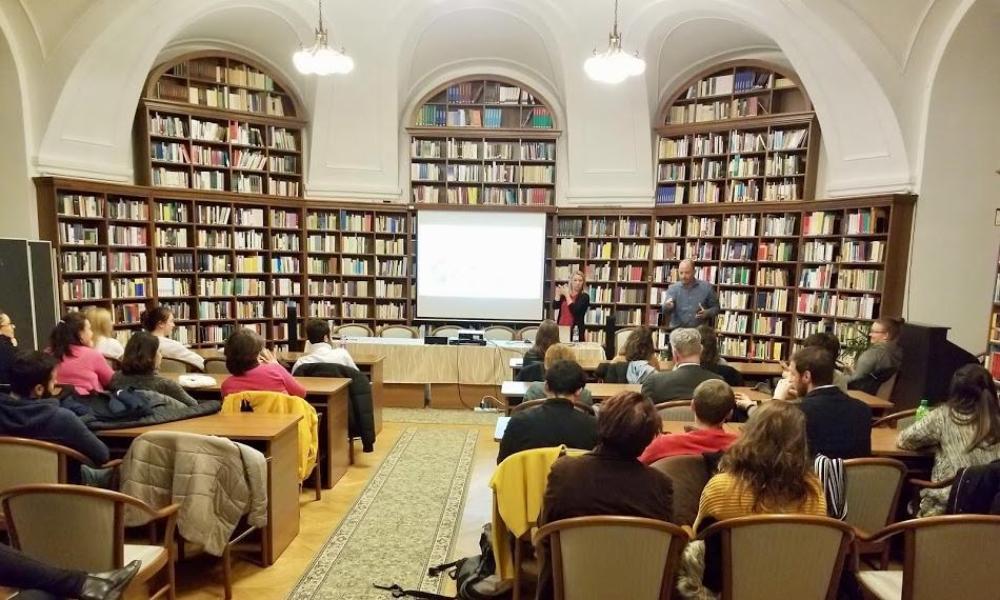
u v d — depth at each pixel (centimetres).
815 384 231
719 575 162
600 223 745
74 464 240
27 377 222
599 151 723
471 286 743
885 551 226
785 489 158
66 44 510
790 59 574
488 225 738
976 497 193
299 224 730
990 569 156
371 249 757
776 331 653
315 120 695
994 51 478
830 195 600
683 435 203
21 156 530
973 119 503
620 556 149
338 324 753
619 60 455
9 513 175
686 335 300
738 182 670
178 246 653
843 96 550
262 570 260
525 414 222
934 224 524
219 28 630
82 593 166
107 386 322
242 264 699
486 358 573
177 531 246
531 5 629
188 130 646
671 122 709
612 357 558
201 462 222
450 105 746
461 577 231
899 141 525
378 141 716
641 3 598
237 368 314
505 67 739
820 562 154
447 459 418
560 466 162
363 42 639
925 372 392
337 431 371
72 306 568
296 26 627
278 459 270
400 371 573
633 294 742
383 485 367
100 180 583
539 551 167
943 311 532
